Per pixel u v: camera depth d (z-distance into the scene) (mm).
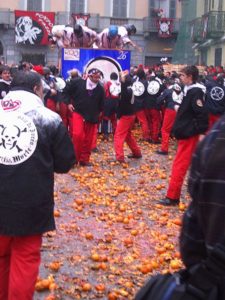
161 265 5875
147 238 6805
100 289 5246
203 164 2217
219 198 2123
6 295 4352
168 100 12961
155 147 14375
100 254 6188
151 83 14625
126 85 11633
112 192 9148
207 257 2131
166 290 2119
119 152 11805
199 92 7770
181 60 42281
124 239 6613
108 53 15484
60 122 4211
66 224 7234
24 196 4016
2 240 4121
